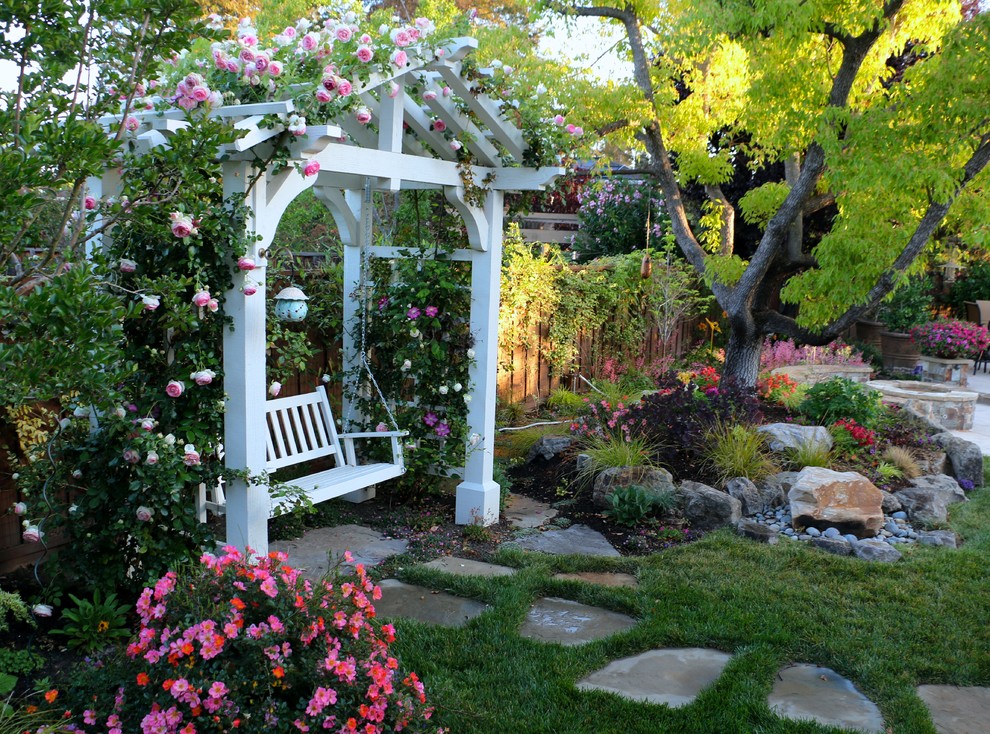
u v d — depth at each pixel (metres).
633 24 7.27
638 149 8.38
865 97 7.29
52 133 2.50
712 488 5.62
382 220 7.39
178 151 3.00
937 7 6.86
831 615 3.96
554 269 9.01
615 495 5.50
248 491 3.85
